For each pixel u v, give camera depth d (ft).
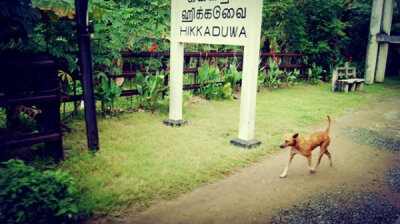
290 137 14.65
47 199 10.00
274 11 41.73
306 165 16.88
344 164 17.15
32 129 19.06
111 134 19.51
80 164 14.89
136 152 16.78
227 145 18.81
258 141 19.11
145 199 12.37
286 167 15.24
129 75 25.77
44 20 18.58
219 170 15.38
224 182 14.37
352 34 56.80
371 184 14.74
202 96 31.35
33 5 16.01
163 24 32.32
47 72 14.67
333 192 13.79
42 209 9.83
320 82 46.96
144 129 20.88
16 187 9.67
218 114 25.77
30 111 17.78
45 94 14.64
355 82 40.75
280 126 23.30
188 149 17.65
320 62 47.62
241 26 18.31
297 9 43.96
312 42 44.80
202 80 30.76
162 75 26.32
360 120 26.71
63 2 17.10
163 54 28.66
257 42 18.02
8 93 15.74
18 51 15.42
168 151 17.24
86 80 15.80
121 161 15.56
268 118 25.34
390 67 60.54
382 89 43.75
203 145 18.37
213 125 22.76
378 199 13.26
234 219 11.43
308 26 45.11
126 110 25.23
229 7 18.81
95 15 20.74
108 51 23.62
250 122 18.88
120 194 12.42
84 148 17.08
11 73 15.46
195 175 14.52
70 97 22.12
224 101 30.83
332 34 45.39
